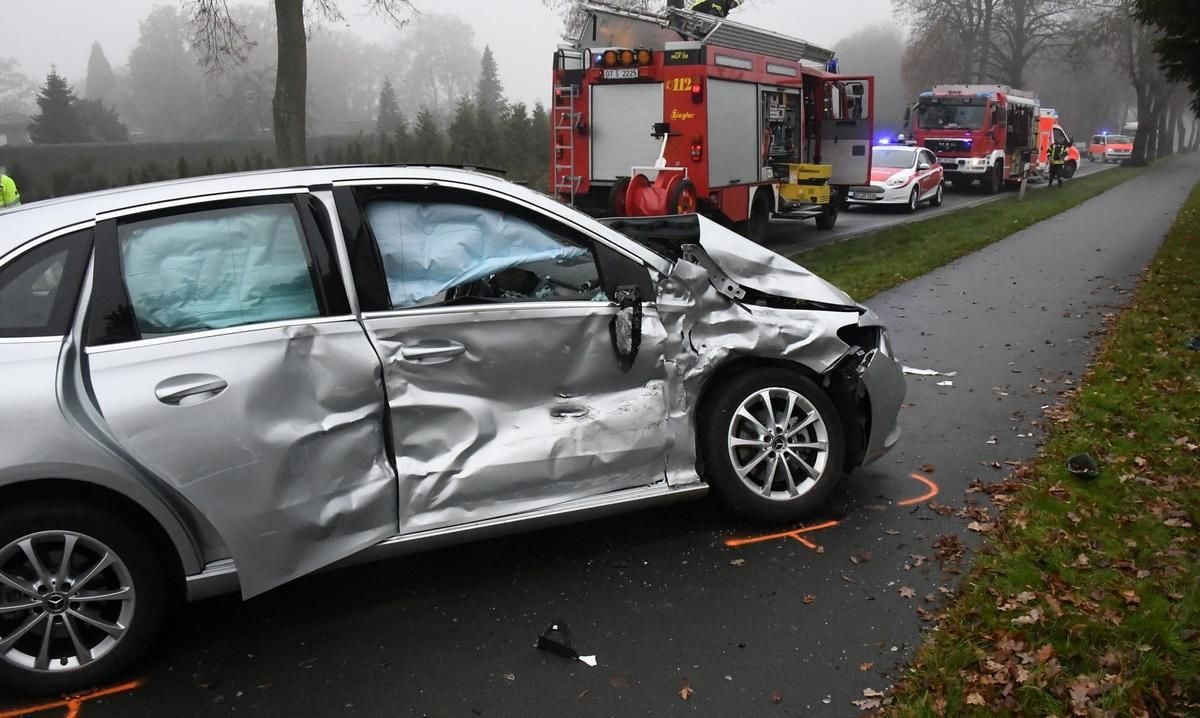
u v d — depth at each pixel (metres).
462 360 3.80
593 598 3.89
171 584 3.53
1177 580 3.80
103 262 3.40
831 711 3.12
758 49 15.58
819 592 3.90
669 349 4.18
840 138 18.50
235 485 3.38
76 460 3.17
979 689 3.13
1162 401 6.29
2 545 3.19
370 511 3.65
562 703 3.20
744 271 4.49
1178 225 17.88
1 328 3.27
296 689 3.32
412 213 3.88
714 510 4.71
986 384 7.10
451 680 3.35
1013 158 32.56
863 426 4.73
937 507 4.70
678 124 13.91
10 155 39.97
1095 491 4.79
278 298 3.59
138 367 3.32
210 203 3.59
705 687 3.27
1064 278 12.12
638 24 14.68
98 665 3.32
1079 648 3.33
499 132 33.44
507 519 3.86
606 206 14.89
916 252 14.64
